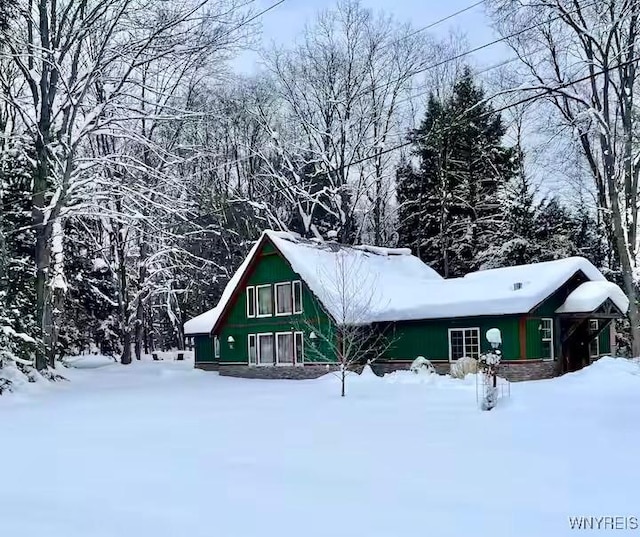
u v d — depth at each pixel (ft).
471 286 92.79
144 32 95.55
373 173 156.35
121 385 91.25
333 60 150.51
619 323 116.16
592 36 90.79
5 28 88.22
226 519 24.07
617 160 104.78
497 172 148.66
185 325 126.31
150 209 103.60
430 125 152.46
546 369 85.87
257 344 107.65
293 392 74.23
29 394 76.69
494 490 27.17
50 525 23.97
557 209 139.54
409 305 93.04
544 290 82.69
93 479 31.27
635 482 27.89
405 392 68.23
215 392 77.82
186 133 143.95
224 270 145.07
